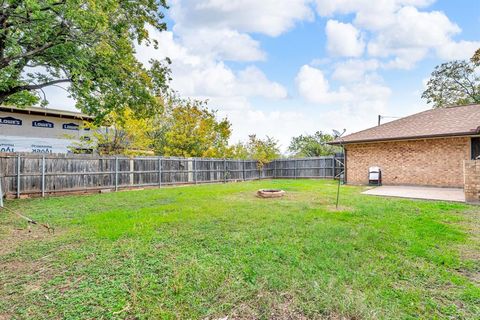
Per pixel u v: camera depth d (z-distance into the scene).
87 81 8.28
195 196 8.78
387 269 2.86
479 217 5.30
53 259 3.26
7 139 13.84
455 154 10.48
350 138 13.32
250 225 4.75
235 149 20.38
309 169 18.16
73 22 6.97
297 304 2.21
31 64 8.45
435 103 23.27
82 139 14.47
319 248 3.47
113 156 11.27
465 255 3.29
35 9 5.96
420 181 11.34
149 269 2.91
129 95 9.86
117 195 9.32
